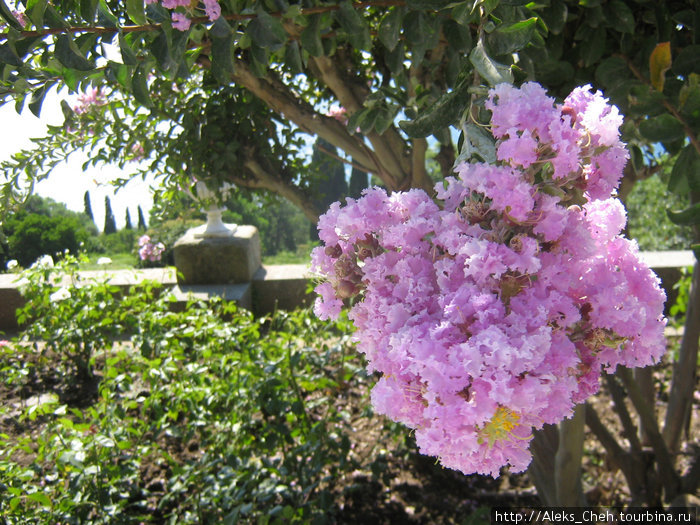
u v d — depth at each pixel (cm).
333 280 109
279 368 279
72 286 383
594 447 312
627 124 154
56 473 251
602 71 160
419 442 84
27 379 379
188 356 335
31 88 133
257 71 160
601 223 101
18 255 570
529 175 90
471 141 102
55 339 356
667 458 252
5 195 181
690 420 320
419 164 201
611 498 274
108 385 270
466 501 274
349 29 143
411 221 97
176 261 513
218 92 251
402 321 92
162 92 238
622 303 97
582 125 94
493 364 78
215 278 519
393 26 148
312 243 700
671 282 457
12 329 489
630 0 170
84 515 230
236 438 268
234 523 205
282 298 529
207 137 250
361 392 361
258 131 258
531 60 141
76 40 128
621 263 106
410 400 88
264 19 130
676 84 146
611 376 267
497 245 88
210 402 262
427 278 95
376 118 175
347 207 105
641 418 249
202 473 248
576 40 178
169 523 246
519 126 88
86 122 221
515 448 89
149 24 129
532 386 80
